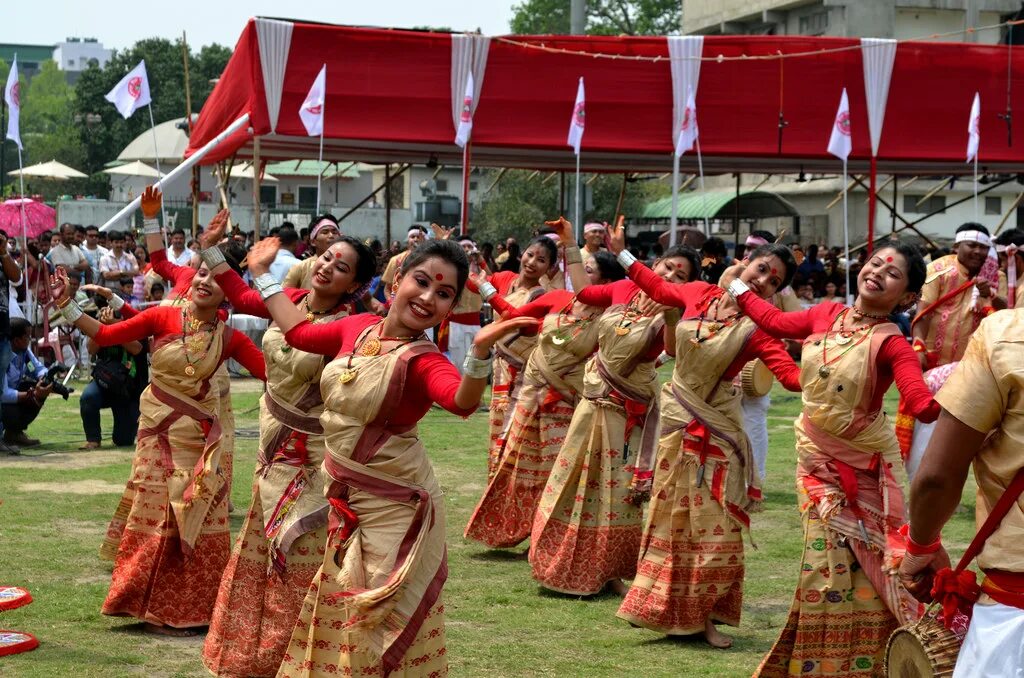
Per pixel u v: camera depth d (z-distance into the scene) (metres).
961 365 3.34
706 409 6.48
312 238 9.27
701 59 20.83
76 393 16.39
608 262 8.20
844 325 5.49
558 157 22.44
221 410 6.67
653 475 7.21
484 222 42.25
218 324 6.46
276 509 5.62
